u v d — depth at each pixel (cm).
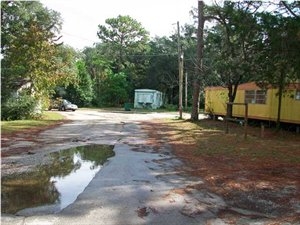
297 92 2294
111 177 923
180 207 701
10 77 2666
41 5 3300
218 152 1377
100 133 1925
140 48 6769
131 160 1162
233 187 861
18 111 2595
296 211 704
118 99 5969
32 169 1012
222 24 2603
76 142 1568
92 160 1169
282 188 866
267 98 2578
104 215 643
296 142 1786
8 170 988
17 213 643
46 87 2844
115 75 5994
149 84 6344
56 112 3738
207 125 2653
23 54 2627
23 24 3027
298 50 1627
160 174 975
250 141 1745
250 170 1061
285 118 2402
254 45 1922
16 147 1361
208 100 3544
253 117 2742
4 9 2947
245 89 2839
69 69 3272
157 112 4619
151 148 1438
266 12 1884
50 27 3069
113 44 6862
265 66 1961
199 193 802
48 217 625
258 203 747
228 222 632
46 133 1844
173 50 6056
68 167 1051
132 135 1870
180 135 1925
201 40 3000
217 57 2670
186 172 1011
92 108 5222
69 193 778
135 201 726
